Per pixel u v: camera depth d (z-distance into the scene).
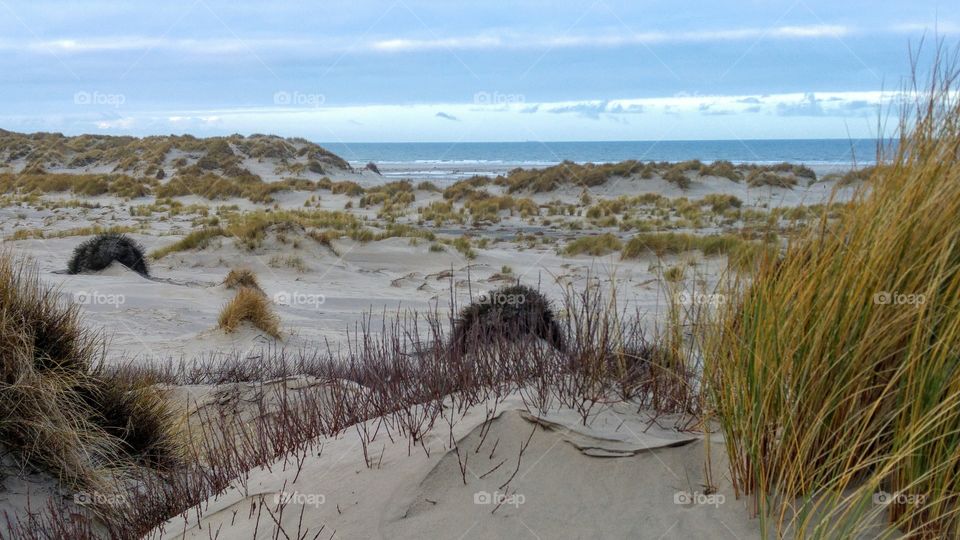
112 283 16.16
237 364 9.05
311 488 3.45
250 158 59.25
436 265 21.97
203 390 7.27
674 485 3.04
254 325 11.90
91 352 5.71
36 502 4.42
